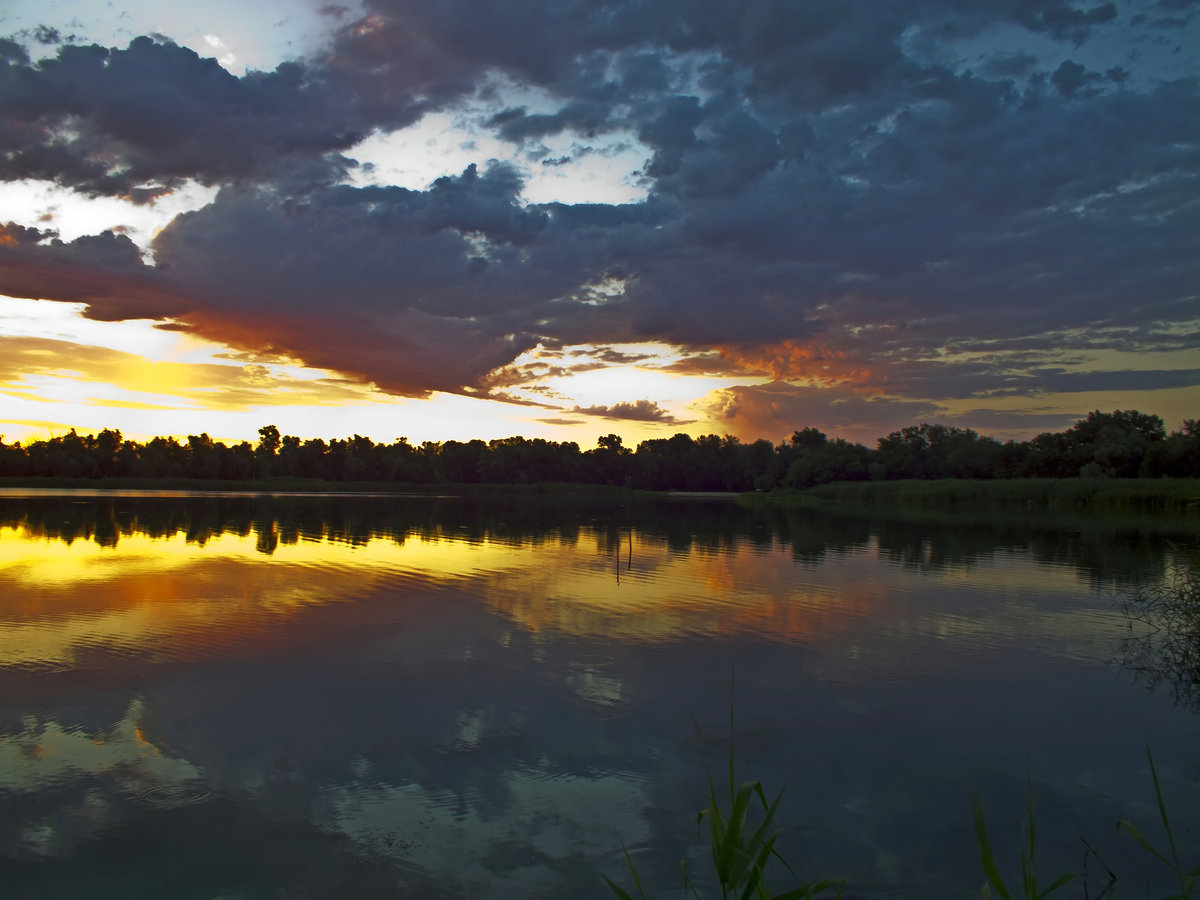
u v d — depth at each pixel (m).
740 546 30.70
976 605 17.47
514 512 56.97
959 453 94.06
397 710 10.13
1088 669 12.36
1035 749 9.13
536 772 8.38
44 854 6.65
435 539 32.62
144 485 106.69
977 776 8.42
